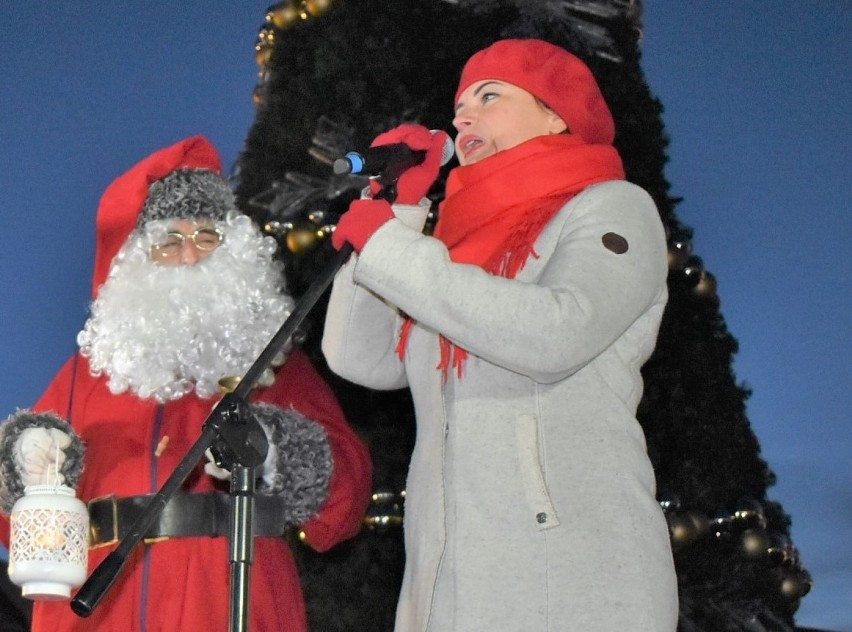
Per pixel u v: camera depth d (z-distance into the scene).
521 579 3.38
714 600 5.25
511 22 5.58
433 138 3.71
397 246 3.49
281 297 4.78
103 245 4.79
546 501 3.42
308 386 4.64
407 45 5.59
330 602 5.32
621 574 3.37
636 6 5.66
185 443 4.39
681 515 5.17
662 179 5.59
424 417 3.70
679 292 5.47
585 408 3.54
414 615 3.54
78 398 4.57
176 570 4.17
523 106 3.96
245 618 3.33
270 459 4.27
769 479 5.58
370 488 4.64
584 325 3.42
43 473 4.18
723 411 5.45
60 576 3.91
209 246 4.76
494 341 3.42
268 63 5.78
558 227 3.68
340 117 5.58
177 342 4.52
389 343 3.95
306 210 5.55
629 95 5.58
